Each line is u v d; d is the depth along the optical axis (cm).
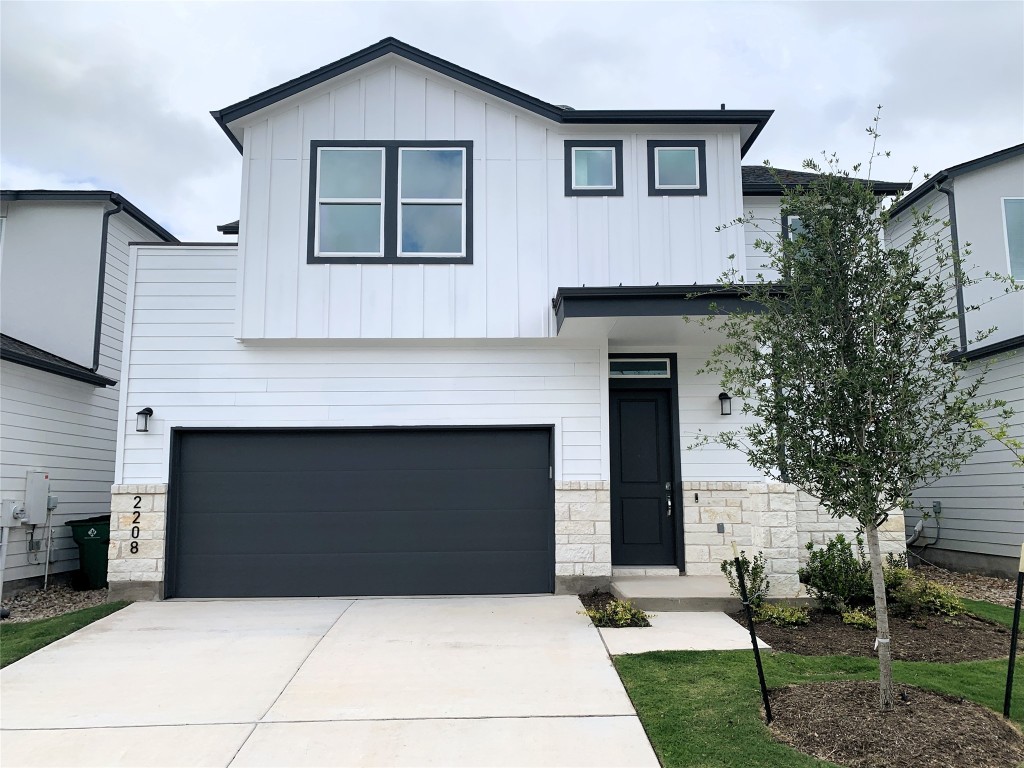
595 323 859
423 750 450
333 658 646
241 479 929
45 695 558
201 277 940
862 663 592
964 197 1179
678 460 969
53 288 1205
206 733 481
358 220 941
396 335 923
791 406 473
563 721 491
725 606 798
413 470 936
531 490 938
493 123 960
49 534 1041
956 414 445
